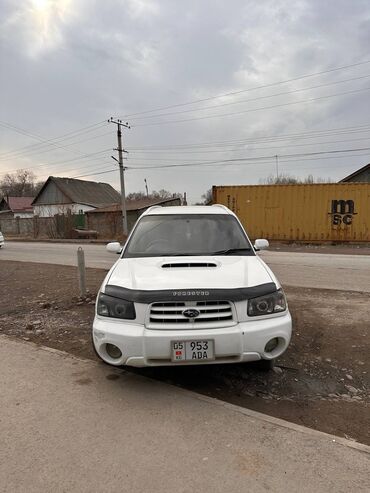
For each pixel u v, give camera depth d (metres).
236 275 3.58
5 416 3.11
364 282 8.77
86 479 2.37
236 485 2.29
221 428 2.90
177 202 48.66
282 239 20.69
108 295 3.47
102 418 3.05
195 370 3.99
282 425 2.94
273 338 3.35
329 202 20.08
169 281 3.45
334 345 4.67
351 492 2.22
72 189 59.12
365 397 3.51
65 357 4.36
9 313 6.59
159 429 2.89
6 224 45.69
